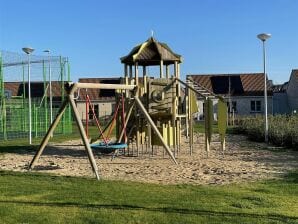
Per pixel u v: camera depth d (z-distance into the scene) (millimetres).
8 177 10961
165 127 16391
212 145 20172
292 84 57094
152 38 18250
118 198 8422
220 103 16078
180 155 16359
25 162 14492
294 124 19625
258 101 58094
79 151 18109
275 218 7074
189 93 17062
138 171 12250
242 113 58375
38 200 8312
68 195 8719
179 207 7711
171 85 16953
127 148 17828
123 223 6852
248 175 11336
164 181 10523
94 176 11297
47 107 33062
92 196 8602
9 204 7996
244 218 7062
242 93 58781
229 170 12242
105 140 15570
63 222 6918
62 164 13883
